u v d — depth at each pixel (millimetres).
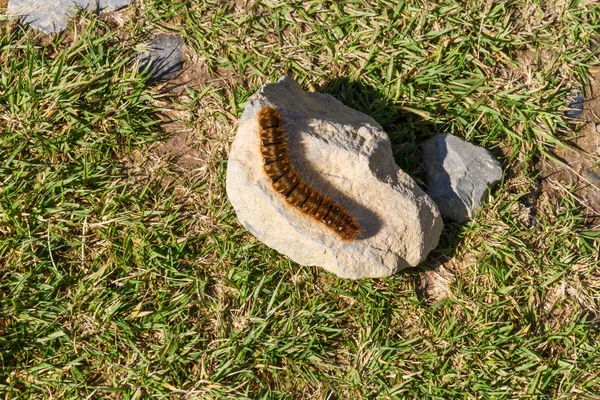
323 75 511
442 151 498
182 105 506
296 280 487
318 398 475
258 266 487
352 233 454
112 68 503
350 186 465
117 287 483
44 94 495
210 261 488
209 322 483
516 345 482
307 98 483
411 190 471
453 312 489
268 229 463
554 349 488
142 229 487
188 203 496
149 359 474
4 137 490
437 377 478
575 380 480
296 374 478
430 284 494
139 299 482
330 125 467
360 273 466
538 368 479
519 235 497
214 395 469
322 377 477
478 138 509
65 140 493
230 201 465
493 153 509
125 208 491
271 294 485
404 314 487
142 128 502
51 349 473
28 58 500
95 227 487
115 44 511
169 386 469
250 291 485
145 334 479
